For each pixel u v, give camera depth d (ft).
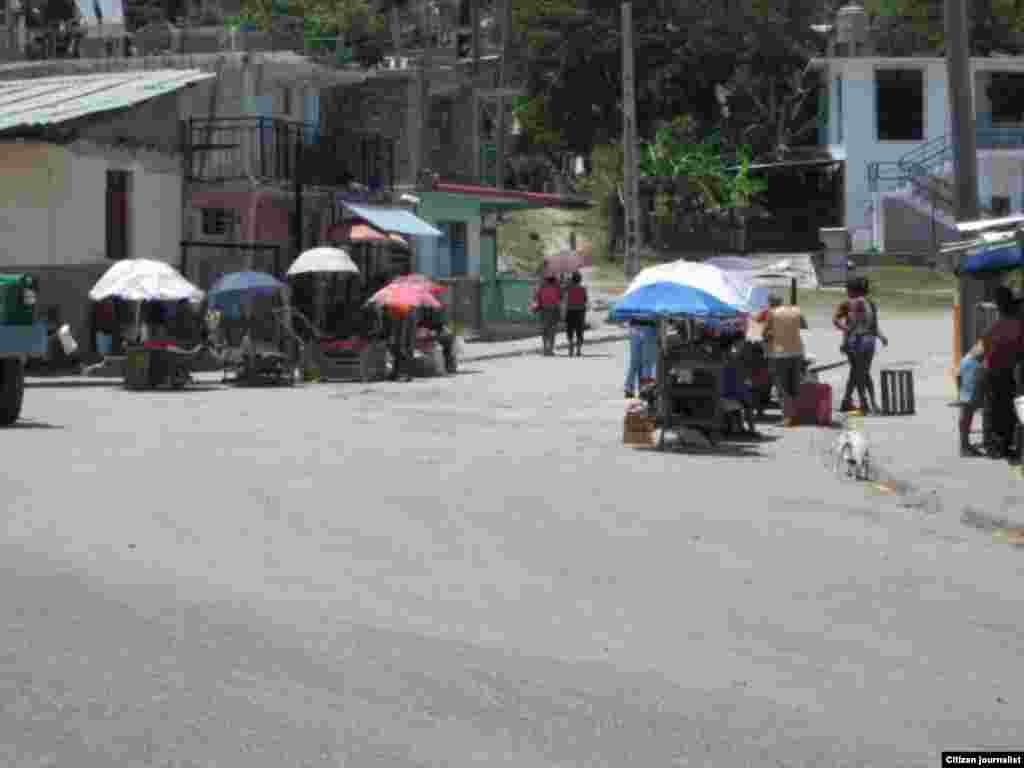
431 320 144.25
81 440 79.92
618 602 40.45
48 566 42.83
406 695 30.35
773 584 43.78
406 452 77.77
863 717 29.76
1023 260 78.23
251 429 88.79
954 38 92.12
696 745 27.53
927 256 257.75
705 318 85.05
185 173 159.74
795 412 96.68
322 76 176.14
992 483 64.39
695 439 84.02
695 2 303.27
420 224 177.17
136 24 266.98
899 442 80.79
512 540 50.31
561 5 304.09
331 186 173.78
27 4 226.79
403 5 254.88
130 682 30.76
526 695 30.58
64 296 143.64
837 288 244.83
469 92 217.77
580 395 117.39
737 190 282.77
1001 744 28.12
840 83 281.74
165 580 41.27
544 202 210.38
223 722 28.19
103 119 143.33
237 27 195.93
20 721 28.04
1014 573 46.55
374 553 46.88
